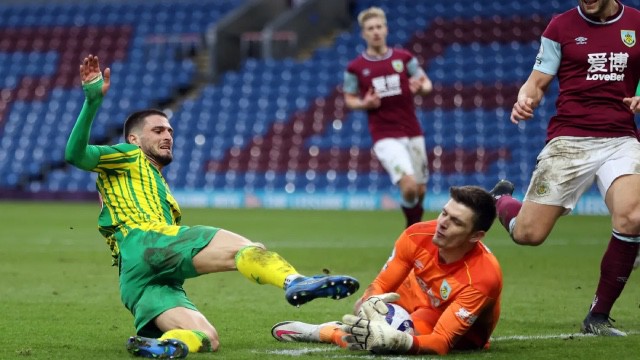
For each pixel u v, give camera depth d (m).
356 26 92.44
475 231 16.12
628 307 24.08
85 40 98.94
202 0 101.56
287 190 79.81
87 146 17.41
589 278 30.45
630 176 19.39
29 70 97.44
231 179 82.06
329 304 24.53
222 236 16.59
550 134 20.45
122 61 95.88
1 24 102.94
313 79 86.94
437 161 76.50
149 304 16.94
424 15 89.62
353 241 45.62
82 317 21.97
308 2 93.19
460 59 84.00
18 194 88.50
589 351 17.28
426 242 16.98
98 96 16.83
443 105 80.69
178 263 16.67
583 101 20.00
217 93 88.44
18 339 18.69
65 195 86.69
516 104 20.20
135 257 17.03
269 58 90.69
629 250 19.44
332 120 83.06
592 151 19.73
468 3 89.38
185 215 67.06
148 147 18.53
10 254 39.34
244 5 97.38
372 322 15.80
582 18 20.17
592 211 68.06
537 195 20.03
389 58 38.44
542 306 24.12
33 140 91.25
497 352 17.11
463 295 16.47
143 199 17.88
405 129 38.41
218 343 17.00
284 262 15.54
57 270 33.19
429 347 16.25
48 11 103.56
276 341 18.42
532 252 39.75
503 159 74.88
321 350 17.09
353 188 77.81
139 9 101.06
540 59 20.58
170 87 91.69
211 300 25.38
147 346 15.80
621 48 19.81
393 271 17.31
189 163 84.12
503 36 85.19
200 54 95.50
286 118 84.62
